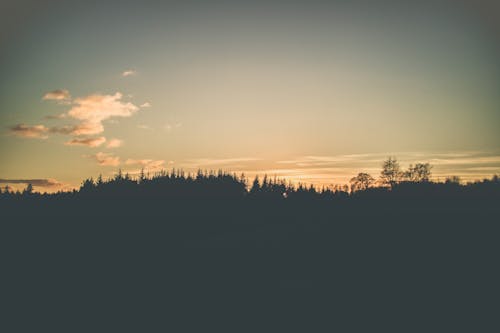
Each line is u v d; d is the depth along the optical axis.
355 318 67.19
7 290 86.31
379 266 86.81
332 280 82.75
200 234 126.19
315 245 103.44
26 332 68.50
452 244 93.06
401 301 71.31
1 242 117.56
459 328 62.25
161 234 127.56
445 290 73.81
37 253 110.88
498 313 65.69
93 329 69.56
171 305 77.06
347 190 142.88
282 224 128.50
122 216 143.38
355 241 102.50
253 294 79.56
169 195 162.12
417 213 113.06
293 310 71.75
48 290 86.44
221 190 167.25
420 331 62.03
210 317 71.62
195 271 94.75
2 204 143.38
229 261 99.06
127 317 73.19
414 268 83.75
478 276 78.00
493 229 98.38
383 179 137.62
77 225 133.62
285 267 92.19
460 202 116.81
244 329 66.75
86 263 104.06
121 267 100.31
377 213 118.00
